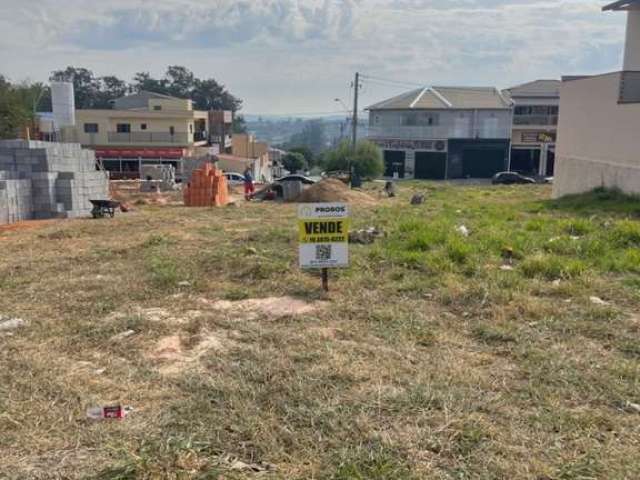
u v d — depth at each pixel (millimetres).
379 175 48875
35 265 8844
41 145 17766
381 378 4344
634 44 22344
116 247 10531
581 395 4086
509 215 14156
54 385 4242
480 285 6711
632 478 3072
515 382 4316
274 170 69000
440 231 10086
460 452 3320
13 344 5141
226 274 7895
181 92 90750
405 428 3568
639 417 3756
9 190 16156
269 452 3322
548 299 6434
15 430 3602
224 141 65250
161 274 7746
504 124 56438
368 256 8656
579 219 12195
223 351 4961
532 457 3277
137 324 5633
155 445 3342
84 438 3496
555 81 58906
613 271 7668
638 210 14469
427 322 5727
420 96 58406
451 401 3922
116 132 52188
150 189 32062
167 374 4492
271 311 6176
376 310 6094
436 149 56250
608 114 19266
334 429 3553
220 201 23406
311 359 4742
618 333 5309
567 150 23203
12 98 47469
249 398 4016
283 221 15484
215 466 3154
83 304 6449
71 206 17719
